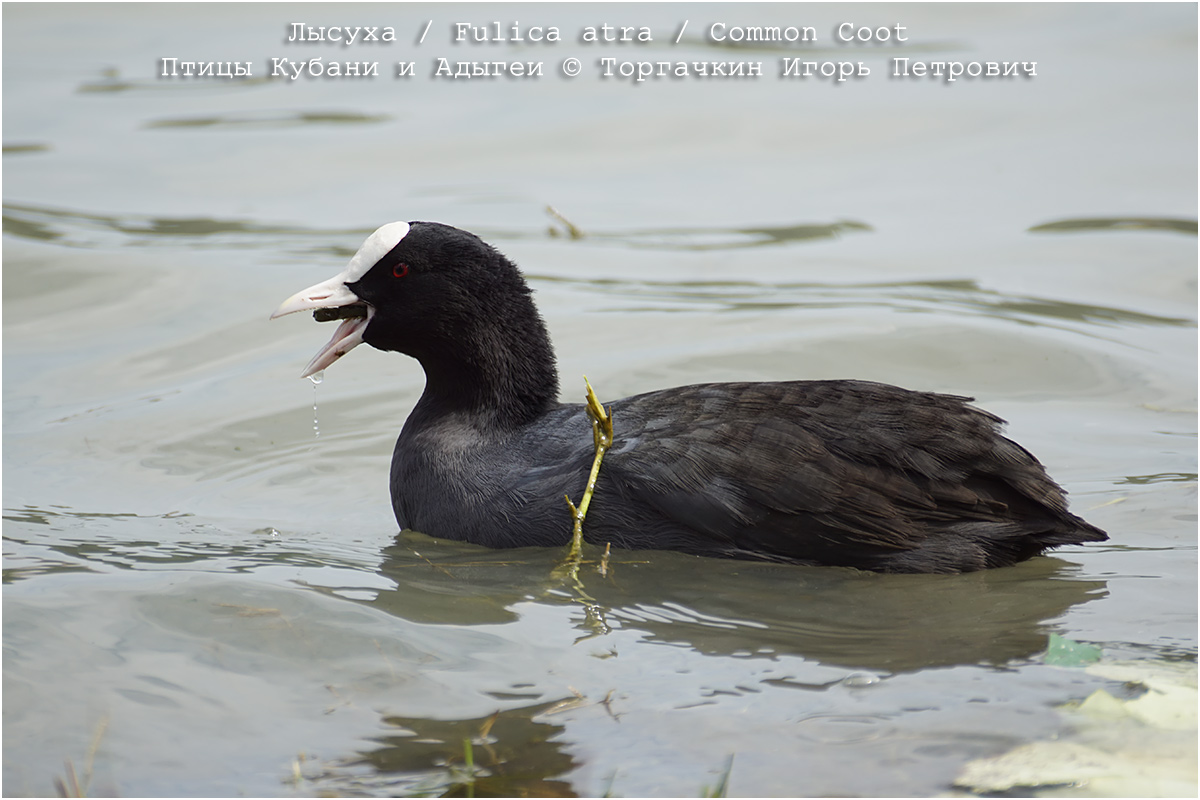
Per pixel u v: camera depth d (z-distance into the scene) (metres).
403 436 11.94
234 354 17.05
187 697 8.09
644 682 8.28
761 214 22.47
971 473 10.06
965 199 22.66
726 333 17.16
